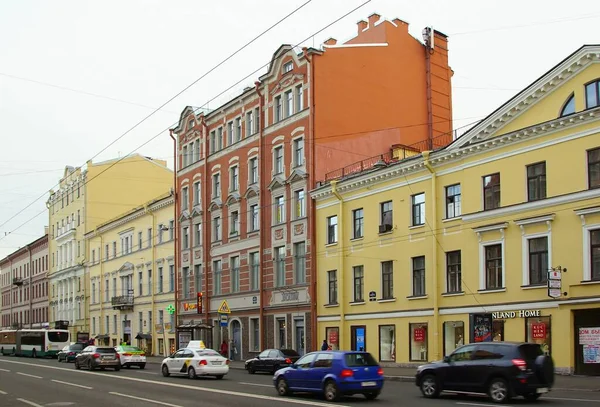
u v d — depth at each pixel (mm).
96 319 72312
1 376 33062
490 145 29891
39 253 94250
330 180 39531
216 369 30031
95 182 75875
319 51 41438
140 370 38156
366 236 36688
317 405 18469
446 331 31641
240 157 47969
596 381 23906
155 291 59219
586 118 26188
